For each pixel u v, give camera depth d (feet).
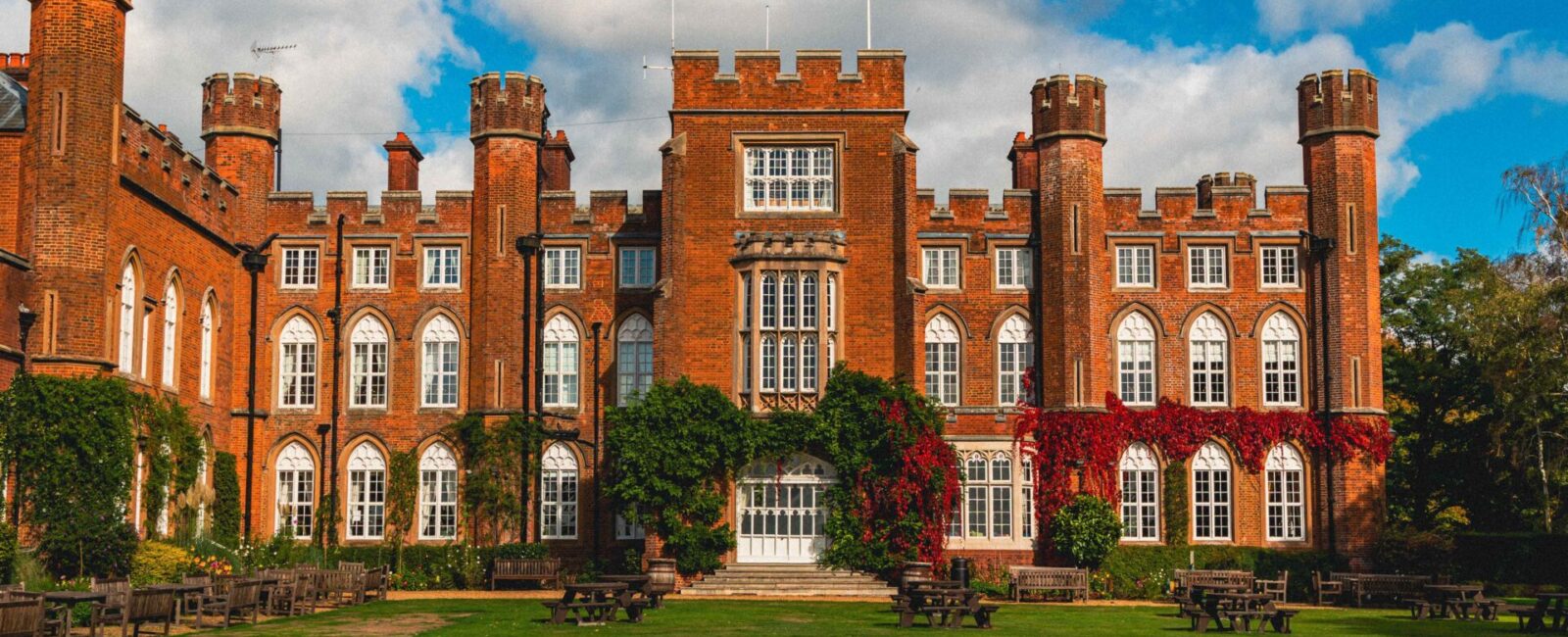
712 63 144.66
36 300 108.17
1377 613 117.19
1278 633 95.14
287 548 135.23
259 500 145.28
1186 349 146.41
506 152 146.82
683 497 134.51
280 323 148.66
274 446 147.02
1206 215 147.95
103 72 112.16
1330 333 144.87
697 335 140.77
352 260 149.38
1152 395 146.10
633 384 146.30
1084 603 129.70
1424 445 185.88
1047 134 146.92
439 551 140.56
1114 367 146.30
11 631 68.39
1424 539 138.92
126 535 106.52
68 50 110.83
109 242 112.27
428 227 149.48
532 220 146.82
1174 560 140.26
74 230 109.19
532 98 147.95
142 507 118.11
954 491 135.44
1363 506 142.00
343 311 148.66
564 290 147.43
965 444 141.90
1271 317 146.92
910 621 95.20
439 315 148.36
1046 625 98.53
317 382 147.84
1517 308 150.00
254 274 134.72
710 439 134.62
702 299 141.38
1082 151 145.89
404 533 144.87
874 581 132.26
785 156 144.66
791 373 138.10
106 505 105.91
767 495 138.10
